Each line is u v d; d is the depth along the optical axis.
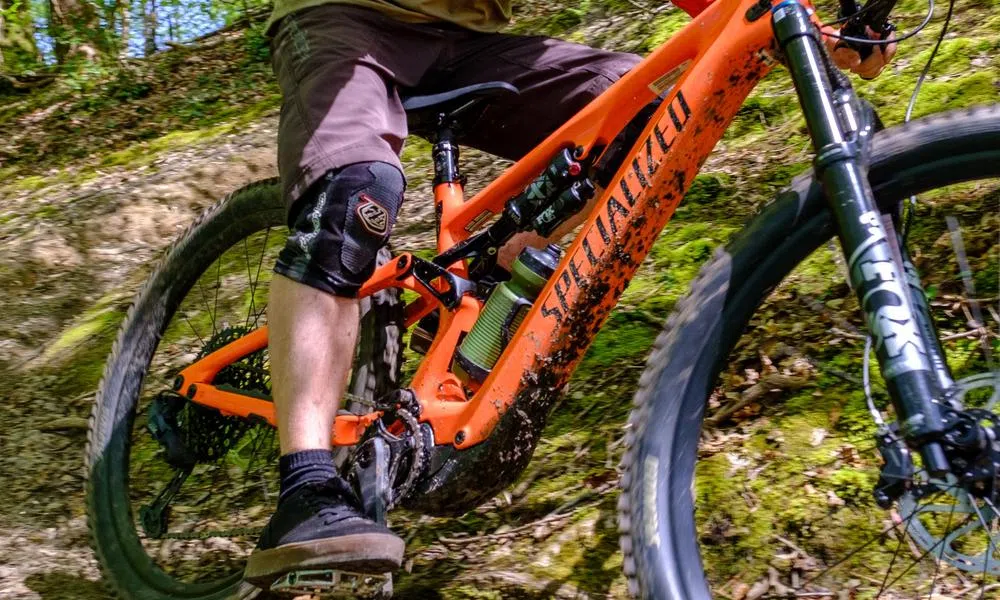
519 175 1.92
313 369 1.78
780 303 2.55
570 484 2.28
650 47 4.89
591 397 2.57
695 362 1.51
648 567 1.44
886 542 1.86
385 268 2.00
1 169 6.39
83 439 3.01
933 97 3.23
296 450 1.77
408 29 1.94
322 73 1.86
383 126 1.84
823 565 1.87
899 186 1.46
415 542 2.21
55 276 4.21
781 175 3.30
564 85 1.98
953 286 2.31
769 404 2.28
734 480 2.09
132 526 2.31
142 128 6.73
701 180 3.40
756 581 1.87
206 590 2.12
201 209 4.81
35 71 8.55
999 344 2.09
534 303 1.78
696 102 1.62
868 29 1.72
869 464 2.03
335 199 1.77
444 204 2.02
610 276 1.72
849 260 1.36
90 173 5.76
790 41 1.49
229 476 2.66
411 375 2.88
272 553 1.72
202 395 2.25
